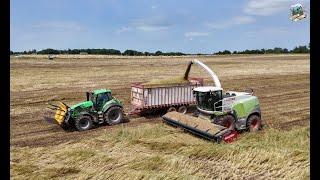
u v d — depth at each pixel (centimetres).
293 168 1189
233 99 1792
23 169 1259
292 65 6369
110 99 2025
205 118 1836
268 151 1344
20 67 5116
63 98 2919
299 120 2142
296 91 3341
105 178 1146
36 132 1895
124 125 2016
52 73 4528
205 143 1556
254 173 1200
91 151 1430
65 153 1430
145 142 1555
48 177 1194
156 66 5891
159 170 1224
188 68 2264
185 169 1223
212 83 3928
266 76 4562
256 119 1841
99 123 1992
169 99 2231
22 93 3106
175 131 1766
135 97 2258
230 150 1373
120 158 1350
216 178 1170
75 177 1195
